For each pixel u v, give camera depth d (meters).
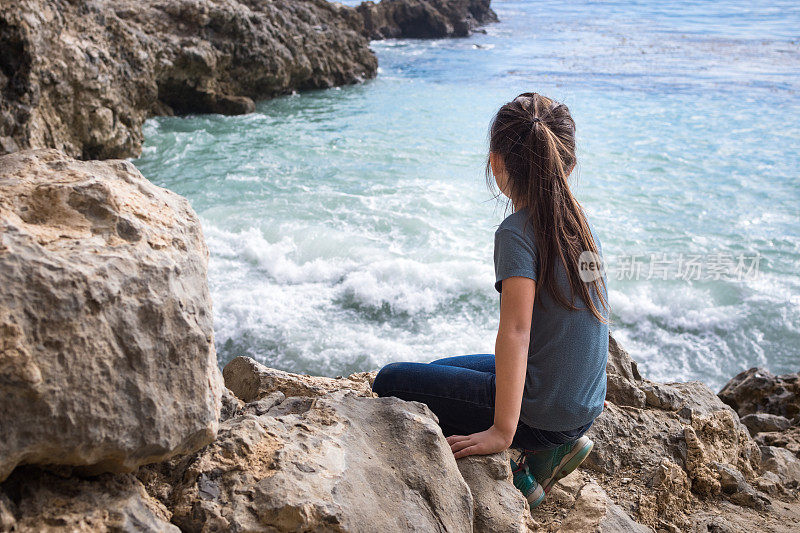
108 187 1.60
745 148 15.76
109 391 1.37
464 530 1.81
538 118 2.10
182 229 1.71
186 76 18.14
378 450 1.90
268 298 8.50
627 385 3.34
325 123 18.38
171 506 1.58
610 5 59.38
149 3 18.56
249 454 1.71
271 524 1.54
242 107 19.03
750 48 33.25
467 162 14.62
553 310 2.04
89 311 1.36
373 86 24.25
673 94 22.17
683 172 13.98
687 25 44.16
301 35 22.67
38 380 1.25
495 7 58.50
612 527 2.19
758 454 3.43
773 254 10.10
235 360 2.77
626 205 12.09
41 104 11.57
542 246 2.02
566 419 2.09
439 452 1.93
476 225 10.88
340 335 7.89
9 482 1.35
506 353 1.97
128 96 14.47
